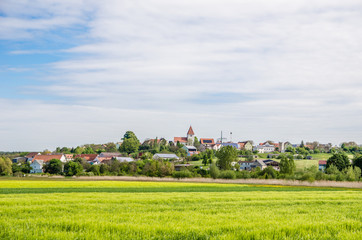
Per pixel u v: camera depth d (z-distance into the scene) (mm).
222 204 26438
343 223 17141
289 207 24781
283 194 38375
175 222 16781
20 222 16141
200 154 187625
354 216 20297
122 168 120812
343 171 97375
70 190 47469
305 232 14984
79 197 31094
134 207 23266
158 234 14391
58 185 61219
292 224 16375
